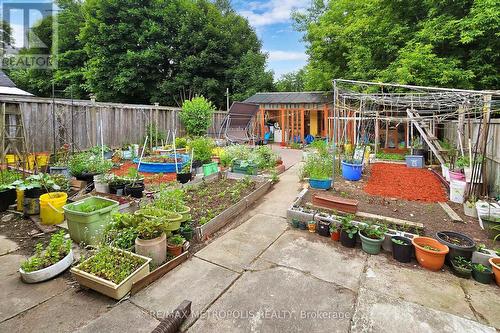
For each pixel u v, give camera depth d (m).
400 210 4.12
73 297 2.21
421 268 2.70
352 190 5.29
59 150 6.54
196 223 3.48
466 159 5.36
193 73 16.78
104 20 14.98
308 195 4.97
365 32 9.96
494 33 6.79
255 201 4.81
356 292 2.31
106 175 4.89
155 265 2.59
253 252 2.99
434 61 7.39
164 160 6.82
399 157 9.16
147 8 15.69
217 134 12.63
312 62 14.59
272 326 1.93
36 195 3.68
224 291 2.31
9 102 5.82
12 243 3.04
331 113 13.11
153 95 16.73
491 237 3.22
